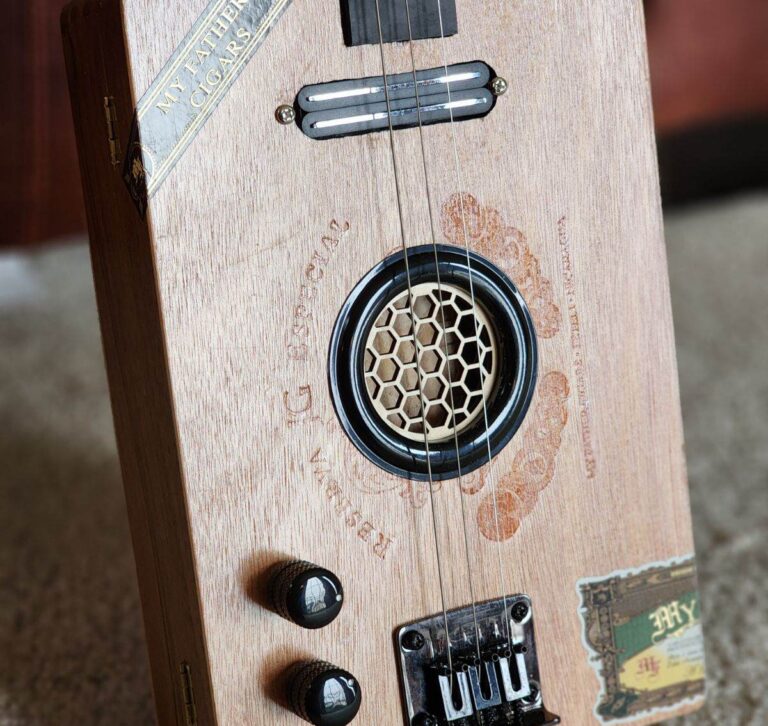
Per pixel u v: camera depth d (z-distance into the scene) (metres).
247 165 0.58
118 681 0.76
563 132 0.63
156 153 0.57
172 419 0.59
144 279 0.59
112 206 0.60
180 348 0.58
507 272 0.62
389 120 0.60
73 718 0.73
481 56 0.61
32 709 0.74
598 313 0.64
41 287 1.68
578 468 0.64
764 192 1.92
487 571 0.63
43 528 0.93
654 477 0.66
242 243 0.59
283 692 0.60
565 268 0.63
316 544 0.61
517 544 0.64
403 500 0.62
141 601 0.65
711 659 0.75
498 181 0.62
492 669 0.62
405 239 0.61
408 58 0.60
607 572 0.65
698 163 1.61
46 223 1.03
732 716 0.71
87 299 1.62
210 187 0.58
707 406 1.14
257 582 0.60
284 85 0.59
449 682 0.62
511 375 0.63
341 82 0.59
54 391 1.26
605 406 0.65
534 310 0.63
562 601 0.65
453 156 0.61
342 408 0.60
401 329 0.61
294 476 0.60
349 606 0.61
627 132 0.64
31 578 0.87
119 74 0.58
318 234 0.60
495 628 0.63
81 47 0.60
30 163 0.92
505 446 0.63
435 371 0.62
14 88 0.86
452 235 0.61
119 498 0.98
